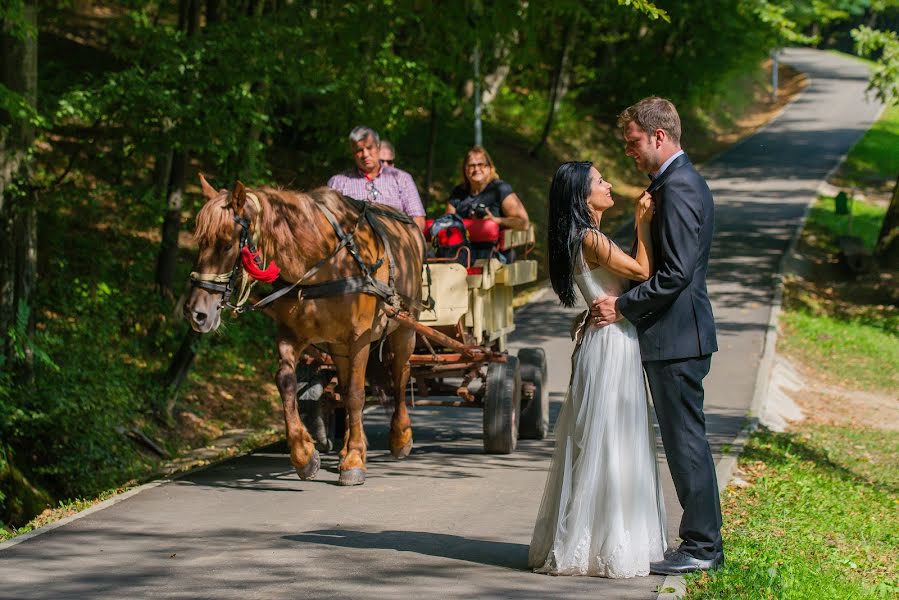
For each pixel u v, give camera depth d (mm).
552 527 5879
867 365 19359
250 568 6035
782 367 17703
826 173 41625
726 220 32500
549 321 20297
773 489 9336
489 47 23125
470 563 6133
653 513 5766
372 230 8234
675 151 5602
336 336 7961
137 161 13266
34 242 10781
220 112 11578
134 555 6305
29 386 10695
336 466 9133
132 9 16453
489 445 9688
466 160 10336
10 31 9773
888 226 27141
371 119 17906
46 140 15883
